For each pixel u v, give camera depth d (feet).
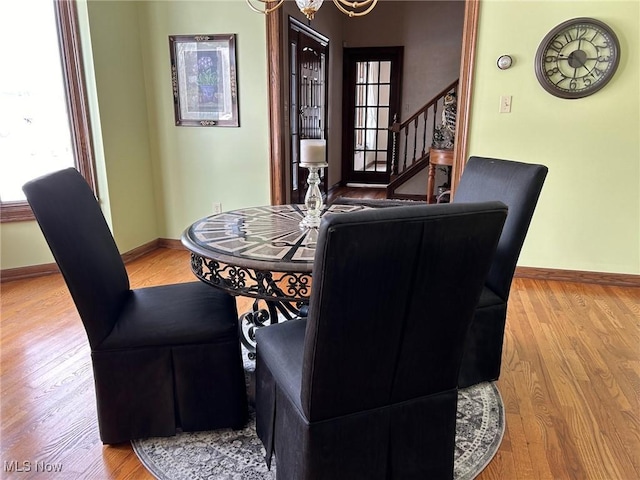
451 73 21.22
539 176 6.23
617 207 10.59
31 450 5.60
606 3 9.71
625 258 10.81
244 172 12.67
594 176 10.55
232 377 5.66
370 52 22.02
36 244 11.35
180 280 11.07
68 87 11.00
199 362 5.53
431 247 3.61
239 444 5.71
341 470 4.22
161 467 5.33
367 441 4.26
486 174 7.13
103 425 5.55
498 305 6.60
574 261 11.11
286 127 12.93
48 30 10.73
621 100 10.04
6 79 10.56
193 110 12.55
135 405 5.54
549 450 5.60
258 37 11.66
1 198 10.87
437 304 3.94
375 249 3.42
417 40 21.33
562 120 10.43
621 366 7.42
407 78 21.81
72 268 5.02
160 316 5.62
